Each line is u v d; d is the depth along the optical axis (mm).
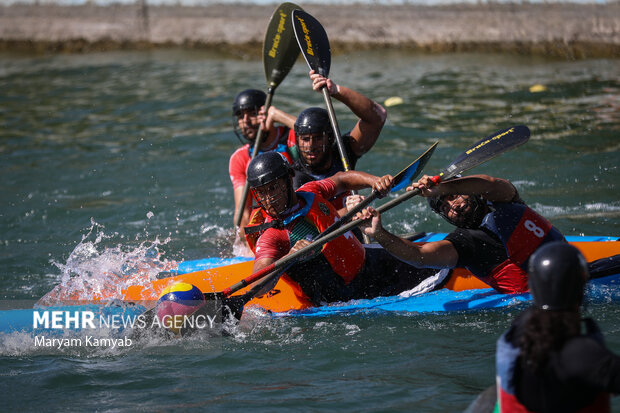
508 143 17078
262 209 17812
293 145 23594
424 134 37750
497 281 17500
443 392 13008
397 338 15961
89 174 33844
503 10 68438
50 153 37625
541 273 8844
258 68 62562
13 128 43125
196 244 24766
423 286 18656
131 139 39969
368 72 57906
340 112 43656
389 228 25578
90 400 13461
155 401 13273
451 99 45594
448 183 16234
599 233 22844
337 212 18703
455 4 71312
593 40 61938
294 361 15023
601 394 8805
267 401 13039
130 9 78625
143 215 28141
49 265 23000
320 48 23359
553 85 48188
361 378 13945
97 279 19641
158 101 49188
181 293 16453
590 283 17453
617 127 36594
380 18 72375
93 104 49000
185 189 31438
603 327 15398
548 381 8719
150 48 77688
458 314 17109
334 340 16078
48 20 79188
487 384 13242
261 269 16812
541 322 8688
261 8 78125
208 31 75875
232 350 15758
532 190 28016
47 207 29234
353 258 18047
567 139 34969
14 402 13469
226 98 49281
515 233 16562
